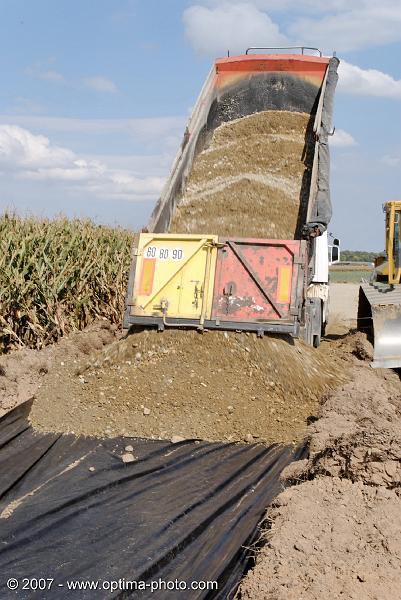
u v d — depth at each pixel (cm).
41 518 526
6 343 1119
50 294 1137
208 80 1209
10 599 413
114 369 850
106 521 523
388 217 1126
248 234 1030
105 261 1340
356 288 3225
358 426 614
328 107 1102
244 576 450
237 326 858
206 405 773
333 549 464
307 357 865
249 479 620
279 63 1266
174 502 562
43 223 1273
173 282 888
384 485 554
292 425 756
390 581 432
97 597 418
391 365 948
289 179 1134
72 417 759
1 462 651
